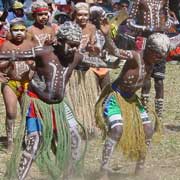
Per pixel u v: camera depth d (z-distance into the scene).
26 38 16.39
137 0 18.67
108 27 13.09
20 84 15.82
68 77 12.73
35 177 13.86
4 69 15.60
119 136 13.16
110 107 13.33
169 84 26.50
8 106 15.94
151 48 13.10
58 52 12.57
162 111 20.45
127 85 13.30
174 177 13.90
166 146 16.52
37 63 12.56
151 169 14.47
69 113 12.81
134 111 13.44
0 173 14.26
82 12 16.78
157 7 18.78
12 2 30.16
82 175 13.05
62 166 12.59
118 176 13.90
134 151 13.43
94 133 17.30
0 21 26.91
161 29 18.56
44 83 12.55
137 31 18.39
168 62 31.25
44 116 12.49
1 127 18.77
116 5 32.47
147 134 13.62
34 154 12.49
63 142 12.56
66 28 12.41
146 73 13.41
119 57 13.00
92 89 17.42
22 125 12.57
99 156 15.51
